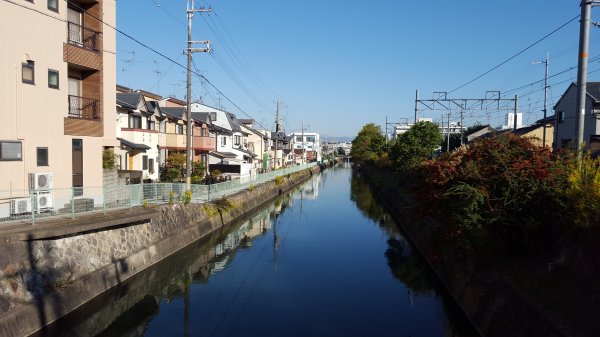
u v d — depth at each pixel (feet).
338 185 168.45
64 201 40.32
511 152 33.32
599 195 25.08
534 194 30.71
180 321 34.01
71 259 33.99
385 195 110.22
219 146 126.11
